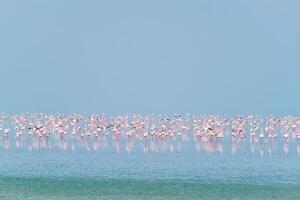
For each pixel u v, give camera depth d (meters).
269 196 99.94
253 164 133.62
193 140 181.88
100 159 140.38
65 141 177.38
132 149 160.12
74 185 107.12
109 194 100.88
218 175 118.25
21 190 103.44
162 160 139.12
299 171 123.44
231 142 179.12
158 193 101.69
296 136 183.88
